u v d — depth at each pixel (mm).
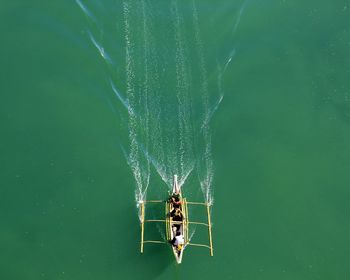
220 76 39094
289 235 34281
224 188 35531
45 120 37094
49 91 38031
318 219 34812
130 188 35156
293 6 42188
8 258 32875
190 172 35875
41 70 38688
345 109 38688
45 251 33156
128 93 38062
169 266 33031
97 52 39250
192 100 38125
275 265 33406
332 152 37156
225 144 37000
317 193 35688
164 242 33469
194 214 34469
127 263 33062
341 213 35062
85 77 38562
